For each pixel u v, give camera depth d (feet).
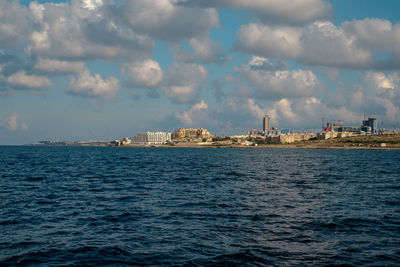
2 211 107.86
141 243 74.13
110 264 61.67
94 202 125.80
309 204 121.80
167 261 63.00
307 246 71.87
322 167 358.23
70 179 212.64
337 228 86.69
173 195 144.05
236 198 135.64
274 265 60.95
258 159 583.58
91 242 74.90
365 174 263.70
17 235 80.43
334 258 64.49
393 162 481.46
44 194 146.30
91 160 506.48
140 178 221.66
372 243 74.02
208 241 75.46
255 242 74.59
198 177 229.66
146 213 105.60
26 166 346.13
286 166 375.04
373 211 108.99
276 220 95.71
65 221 94.89
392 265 61.11
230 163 439.22
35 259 64.18
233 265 61.05
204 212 106.83
